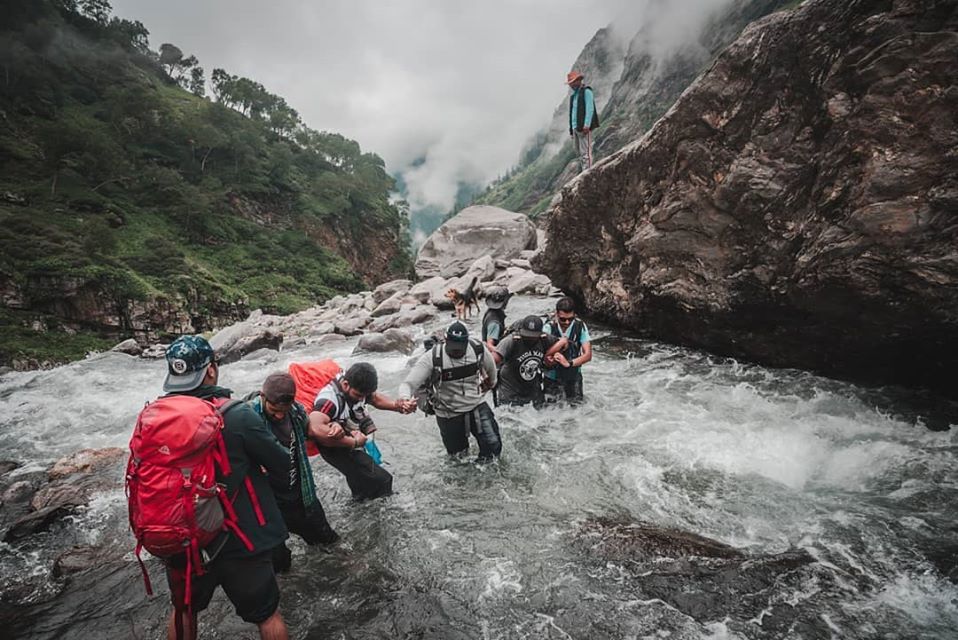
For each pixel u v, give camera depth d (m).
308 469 2.94
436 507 3.68
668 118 6.53
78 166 67.69
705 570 2.75
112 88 85.75
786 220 5.21
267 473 2.46
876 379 5.16
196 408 1.99
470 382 4.27
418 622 2.53
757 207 5.47
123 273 47.59
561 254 9.68
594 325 9.46
